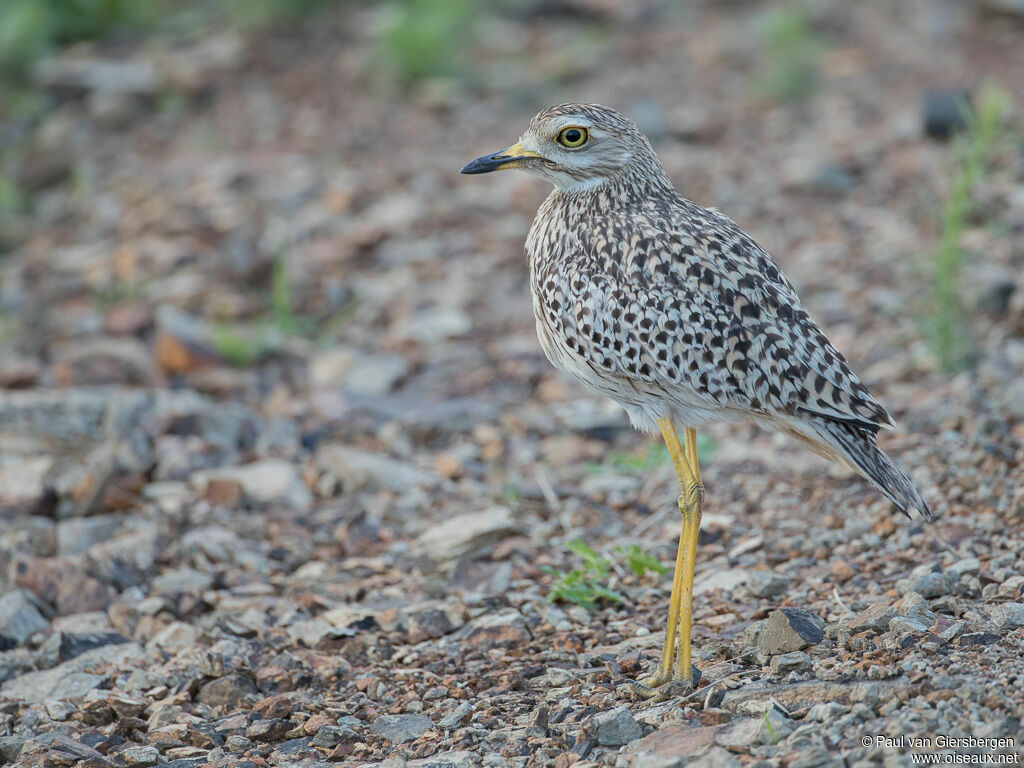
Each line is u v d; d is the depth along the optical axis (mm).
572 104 8133
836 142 19781
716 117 21484
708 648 8148
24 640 9289
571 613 9148
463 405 13281
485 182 19562
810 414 7543
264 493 11656
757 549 9844
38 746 7410
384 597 9750
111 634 9312
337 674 8469
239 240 17453
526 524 10828
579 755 6820
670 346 7562
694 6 27172
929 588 8344
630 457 11914
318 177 19812
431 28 23891
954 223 12547
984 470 10219
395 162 20500
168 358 14406
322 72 24422
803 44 23047
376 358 14547
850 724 6496
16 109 23297
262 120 22656
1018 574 8445
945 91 19609
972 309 13570
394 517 11203
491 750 7121
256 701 8156
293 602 9656
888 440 11203
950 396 11797
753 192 18344
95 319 15969
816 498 10516
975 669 6906
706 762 6359
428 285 16500
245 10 25922
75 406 12719
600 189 8102
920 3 26469
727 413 7801
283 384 14414
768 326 7504
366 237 17469
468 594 9562
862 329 13875
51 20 25406
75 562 10125
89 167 21031
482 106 22750
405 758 7168
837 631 7754
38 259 18156
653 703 7387
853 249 15984
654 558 9781
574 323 7848
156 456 12266
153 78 23750
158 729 7812
